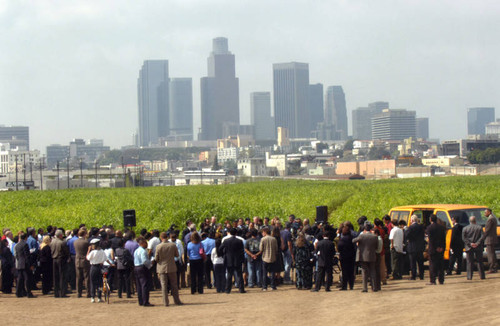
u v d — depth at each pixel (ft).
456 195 190.90
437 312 53.57
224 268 81.56
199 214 156.04
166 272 71.00
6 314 66.90
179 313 63.82
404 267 92.43
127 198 273.75
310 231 88.53
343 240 74.74
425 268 99.45
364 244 71.31
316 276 81.30
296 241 80.79
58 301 78.69
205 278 93.25
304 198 238.48
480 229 76.69
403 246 85.25
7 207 247.50
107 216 171.83
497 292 63.41
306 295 72.74
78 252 81.82
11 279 89.61
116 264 80.84
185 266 88.84
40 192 378.32
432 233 74.59
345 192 291.79
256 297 73.67
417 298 62.75
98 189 425.69
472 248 76.69
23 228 149.59
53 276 87.20
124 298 80.84
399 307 57.62
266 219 96.27
